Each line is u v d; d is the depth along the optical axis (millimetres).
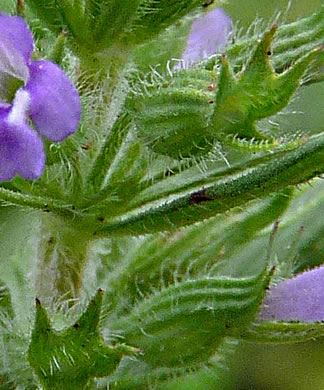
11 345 53
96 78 52
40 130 47
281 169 47
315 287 52
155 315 51
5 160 46
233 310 50
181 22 52
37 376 49
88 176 51
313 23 52
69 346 48
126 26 50
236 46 52
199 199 48
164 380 52
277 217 55
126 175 51
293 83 46
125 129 51
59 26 50
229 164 50
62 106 47
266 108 47
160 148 50
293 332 50
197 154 50
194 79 50
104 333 52
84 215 51
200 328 51
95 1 50
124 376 52
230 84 47
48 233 54
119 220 51
